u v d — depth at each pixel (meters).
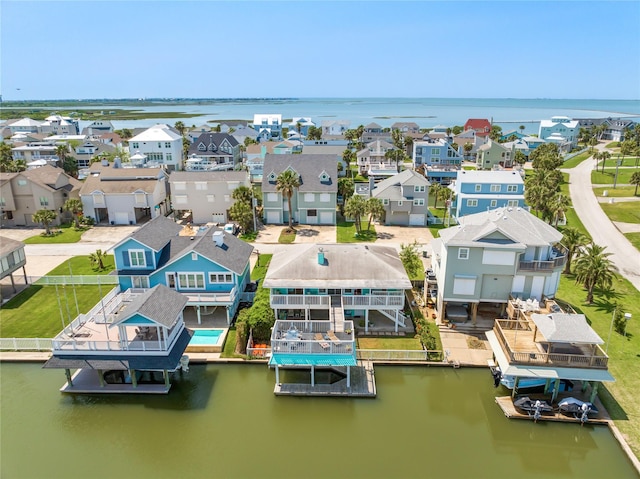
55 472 23.83
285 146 111.31
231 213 62.00
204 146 116.44
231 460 24.58
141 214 70.25
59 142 122.38
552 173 83.56
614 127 171.75
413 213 66.81
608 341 33.38
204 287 38.41
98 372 29.95
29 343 33.69
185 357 31.64
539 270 34.97
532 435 26.73
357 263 36.53
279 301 34.84
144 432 26.69
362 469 23.98
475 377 31.81
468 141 141.12
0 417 27.84
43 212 61.78
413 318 37.94
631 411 27.61
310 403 29.27
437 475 23.69
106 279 45.84
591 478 23.80
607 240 58.19
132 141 105.62
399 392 30.42
